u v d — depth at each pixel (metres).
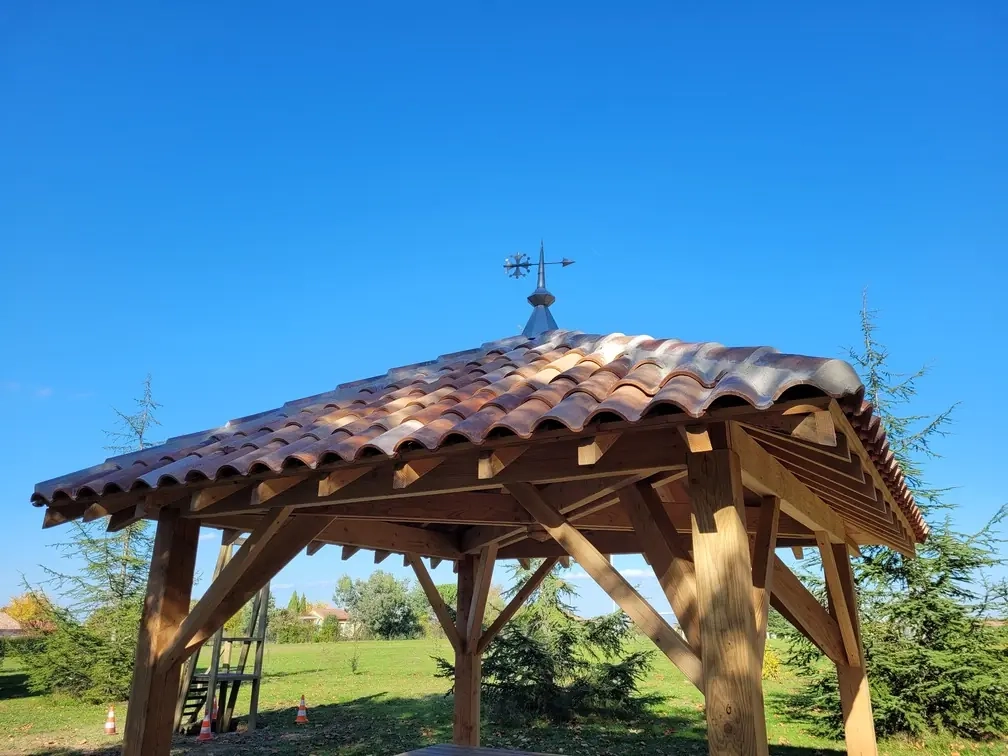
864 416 2.87
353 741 11.55
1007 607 11.13
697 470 3.08
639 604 3.19
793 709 13.59
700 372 3.15
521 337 5.80
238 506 4.49
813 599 5.92
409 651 30.42
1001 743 10.61
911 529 5.96
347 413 4.74
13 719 14.70
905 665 10.87
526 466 3.54
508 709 13.40
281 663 25.80
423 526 7.20
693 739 11.59
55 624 17.33
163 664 4.48
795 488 4.46
